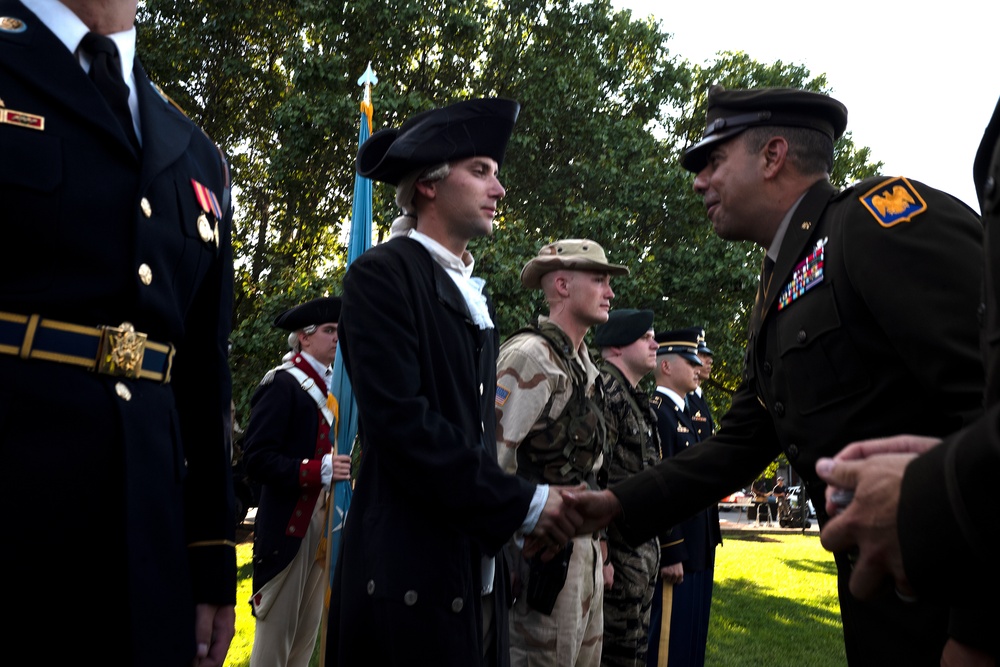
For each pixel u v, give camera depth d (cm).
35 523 137
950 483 99
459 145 237
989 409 105
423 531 207
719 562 1284
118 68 162
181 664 155
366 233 554
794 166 213
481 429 227
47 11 156
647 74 1552
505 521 206
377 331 210
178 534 160
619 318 470
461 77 1383
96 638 143
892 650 174
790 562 1307
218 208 179
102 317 148
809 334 188
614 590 395
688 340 562
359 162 261
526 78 1318
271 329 1138
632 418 424
